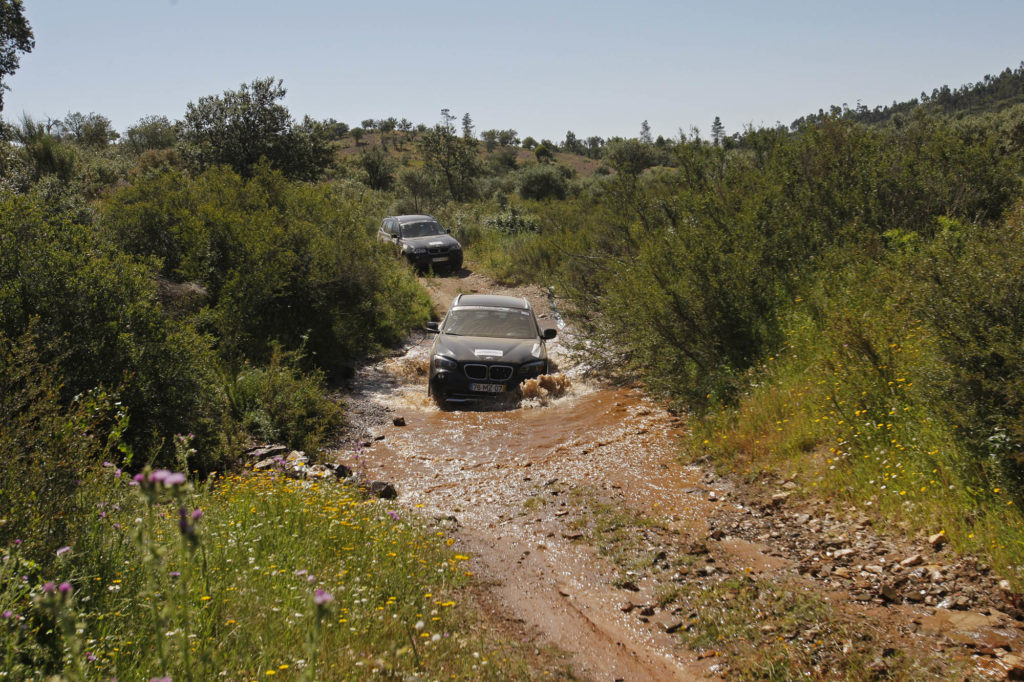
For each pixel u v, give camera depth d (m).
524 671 3.52
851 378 6.83
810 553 4.89
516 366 10.55
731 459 7.01
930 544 4.60
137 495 4.42
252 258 11.46
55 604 1.98
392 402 10.66
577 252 15.70
